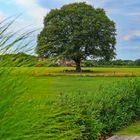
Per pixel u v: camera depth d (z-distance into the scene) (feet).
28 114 8.95
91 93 40.14
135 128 43.60
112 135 39.06
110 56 283.79
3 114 8.38
